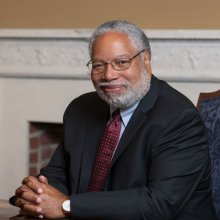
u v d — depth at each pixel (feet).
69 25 14.60
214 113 10.12
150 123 8.95
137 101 9.29
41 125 15.94
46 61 14.85
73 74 14.53
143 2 13.71
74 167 9.61
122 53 8.81
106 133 9.45
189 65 13.29
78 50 14.46
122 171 8.88
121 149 9.00
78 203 8.51
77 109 10.28
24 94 15.38
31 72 15.02
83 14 14.42
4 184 15.84
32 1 14.98
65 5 14.60
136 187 8.77
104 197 8.51
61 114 14.99
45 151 16.20
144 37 9.18
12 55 15.21
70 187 9.87
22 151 15.60
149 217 8.44
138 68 9.00
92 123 9.89
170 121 8.87
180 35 13.12
